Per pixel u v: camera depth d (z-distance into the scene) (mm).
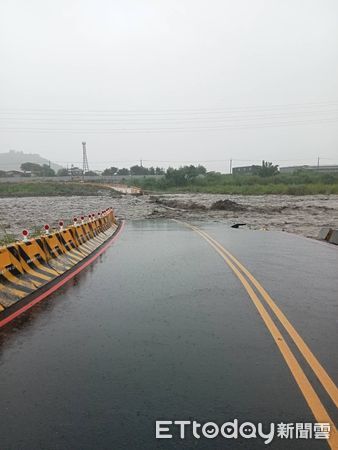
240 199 62469
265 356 5363
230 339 5965
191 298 8219
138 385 4590
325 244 16891
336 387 4547
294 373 4875
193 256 13609
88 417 3979
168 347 5672
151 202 58375
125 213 40250
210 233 21250
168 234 20812
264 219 32562
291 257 13469
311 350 5566
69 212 42281
